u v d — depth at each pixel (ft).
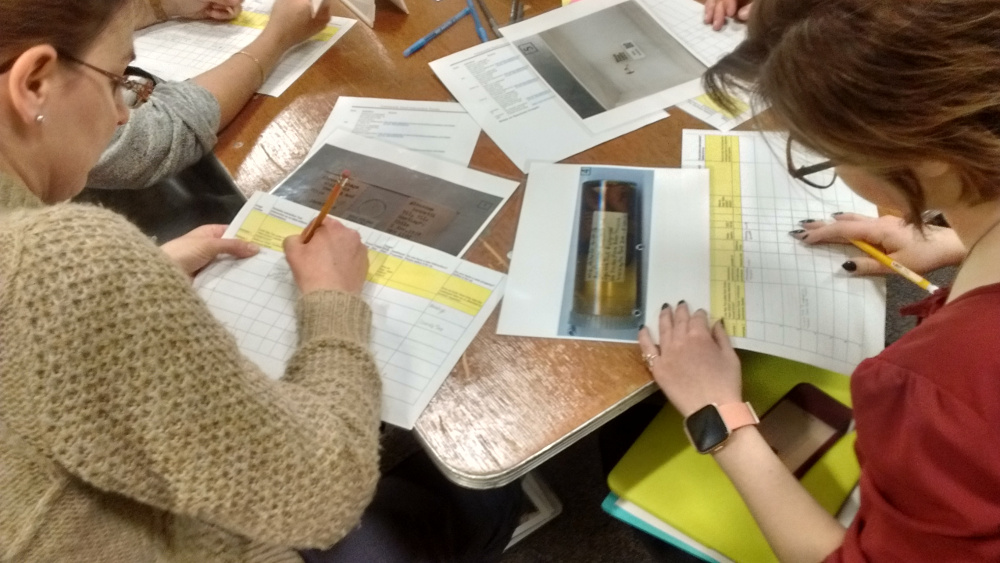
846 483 2.28
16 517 1.47
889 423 1.52
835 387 2.50
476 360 2.08
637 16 3.17
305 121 2.90
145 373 1.40
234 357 1.56
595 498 4.11
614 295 2.21
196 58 3.26
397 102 2.92
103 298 1.34
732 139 2.64
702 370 2.05
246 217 2.50
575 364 2.07
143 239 1.46
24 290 1.31
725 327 2.15
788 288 2.22
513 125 2.77
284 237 2.43
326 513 1.75
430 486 2.83
